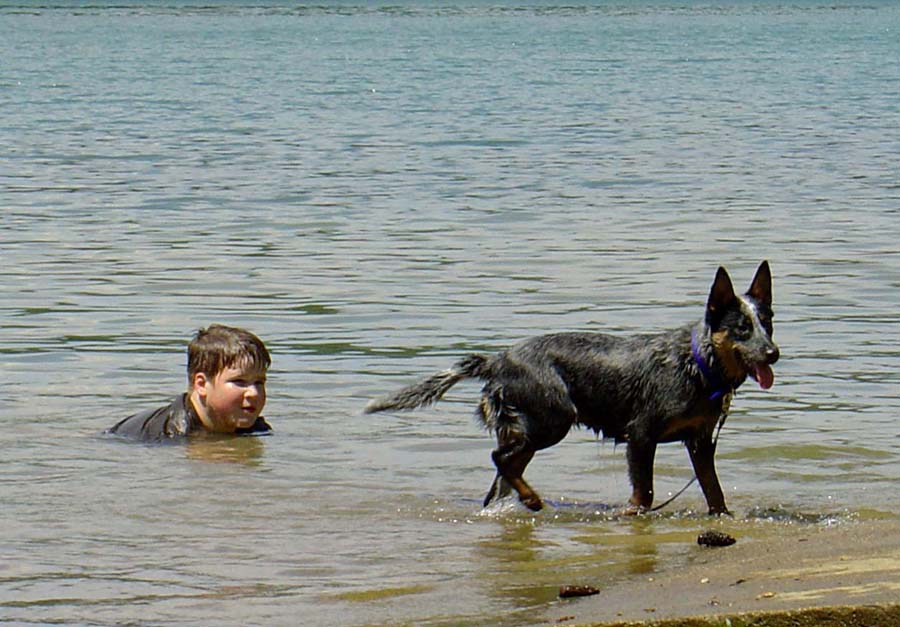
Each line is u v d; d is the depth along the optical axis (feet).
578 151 108.88
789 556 26.16
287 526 30.55
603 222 76.02
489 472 35.09
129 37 302.25
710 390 30.96
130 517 31.12
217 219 76.84
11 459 35.73
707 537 28.50
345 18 429.38
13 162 100.07
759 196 85.71
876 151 108.99
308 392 42.68
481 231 73.10
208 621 24.41
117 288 58.34
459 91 167.22
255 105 148.66
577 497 33.12
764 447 37.11
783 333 50.44
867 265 63.52
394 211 79.77
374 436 38.19
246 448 37.01
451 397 42.24
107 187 88.58
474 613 24.31
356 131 123.03
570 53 250.37
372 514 31.60
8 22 378.73
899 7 577.02
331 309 54.34
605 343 32.07
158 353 47.67
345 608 24.99
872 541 26.81
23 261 64.08
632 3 626.64
